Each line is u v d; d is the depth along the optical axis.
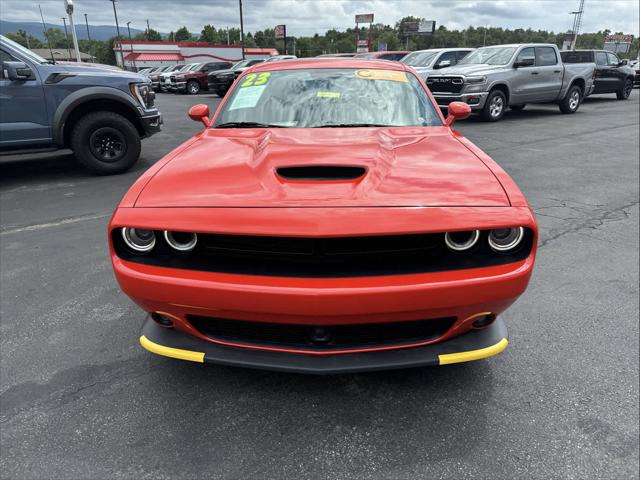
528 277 1.82
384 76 3.25
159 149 8.52
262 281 1.74
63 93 5.97
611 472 1.78
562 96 12.54
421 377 2.30
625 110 13.98
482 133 9.64
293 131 2.70
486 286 1.76
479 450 1.88
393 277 1.75
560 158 7.32
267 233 1.71
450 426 2.00
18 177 6.52
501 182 1.99
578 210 4.83
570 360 2.43
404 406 2.11
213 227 1.75
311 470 1.79
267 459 1.84
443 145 2.45
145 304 1.90
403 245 1.81
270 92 3.14
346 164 2.06
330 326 1.80
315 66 3.37
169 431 1.98
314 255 1.78
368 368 1.85
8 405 2.12
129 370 2.37
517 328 2.72
